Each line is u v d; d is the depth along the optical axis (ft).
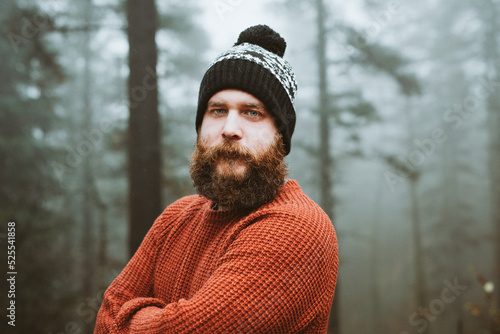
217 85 3.91
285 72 4.22
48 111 37.06
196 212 4.45
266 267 3.34
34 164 33.09
